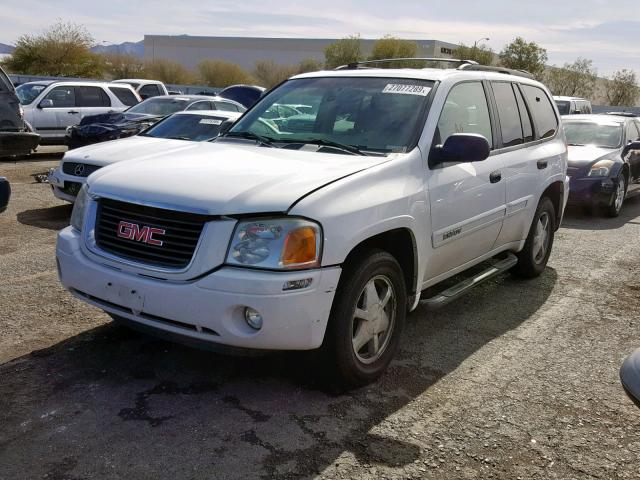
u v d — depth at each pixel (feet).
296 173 12.05
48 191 34.27
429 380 13.29
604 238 28.45
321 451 10.51
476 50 218.38
